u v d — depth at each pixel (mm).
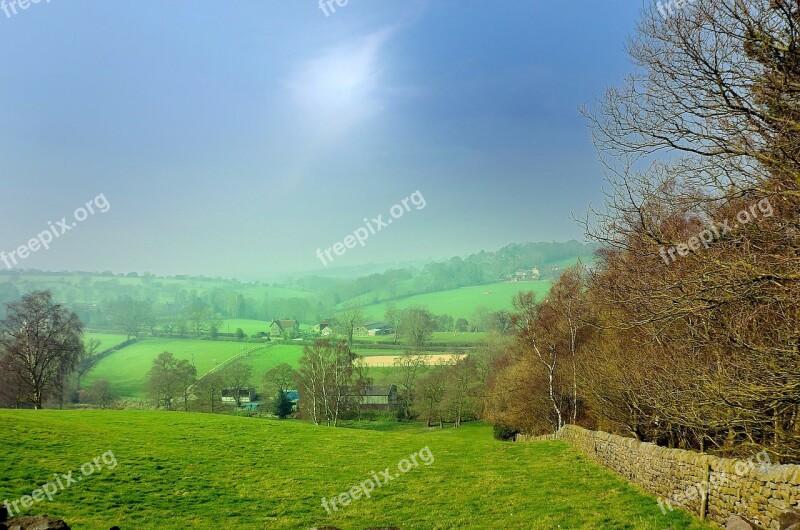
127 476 21969
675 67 13047
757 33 11328
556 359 46969
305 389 70562
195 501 19750
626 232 14414
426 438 38875
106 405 87562
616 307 19375
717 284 12211
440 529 16672
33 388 58656
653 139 13703
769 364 13180
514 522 16750
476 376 83938
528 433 56000
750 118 12055
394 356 107875
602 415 34562
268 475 24516
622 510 16953
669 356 20781
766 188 11898
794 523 11172
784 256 11727
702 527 14273
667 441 27188
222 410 84188
